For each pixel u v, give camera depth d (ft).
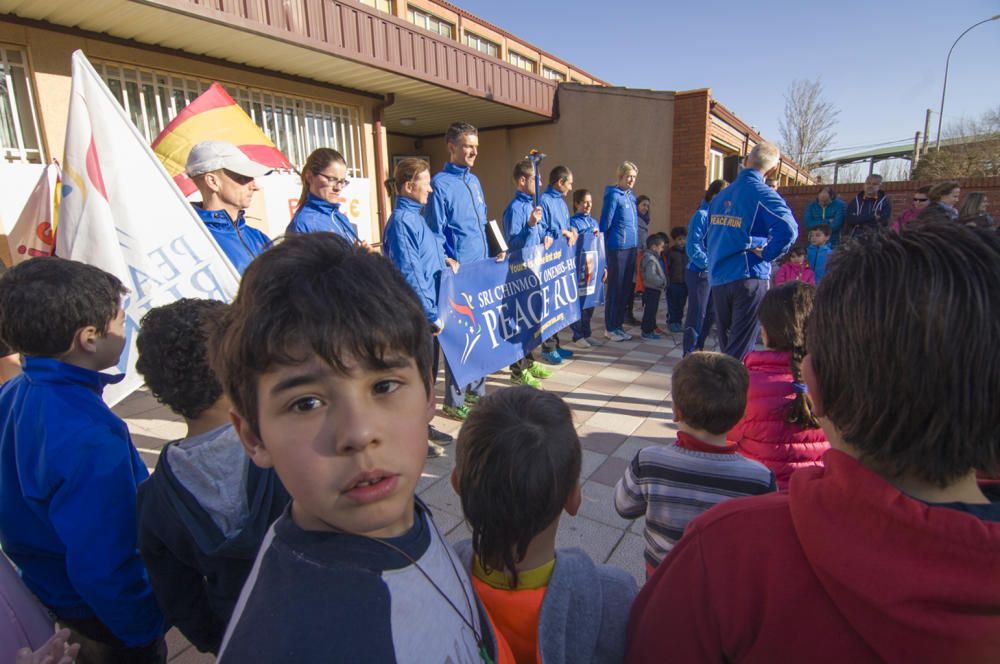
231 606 3.91
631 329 23.68
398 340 1.96
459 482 3.74
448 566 2.41
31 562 4.56
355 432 1.87
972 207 13.76
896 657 1.84
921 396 1.82
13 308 4.10
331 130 23.71
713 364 5.17
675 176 29.55
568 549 3.68
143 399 13.87
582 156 31.76
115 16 14.34
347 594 1.87
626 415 13.32
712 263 14.34
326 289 1.89
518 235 16.01
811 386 2.31
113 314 4.55
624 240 20.54
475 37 40.78
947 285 1.79
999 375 1.78
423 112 29.27
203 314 3.85
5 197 14.10
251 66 19.83
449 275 12.11
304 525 2.07
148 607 4.30
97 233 6.55
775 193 12.80
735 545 2.36
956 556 1.75
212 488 3.73
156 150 11.84
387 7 33.09
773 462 6.30
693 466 5.12
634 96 29.81
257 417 2.03
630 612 3.19
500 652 2.82
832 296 2.11
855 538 1.92
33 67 14.53
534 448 3.43
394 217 10.83
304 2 17.12
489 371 13.55
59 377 4.20
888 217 25.79
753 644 2.27
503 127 33.58
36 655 3.51
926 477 1.95
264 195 20.70
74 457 3.99
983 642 1.72
